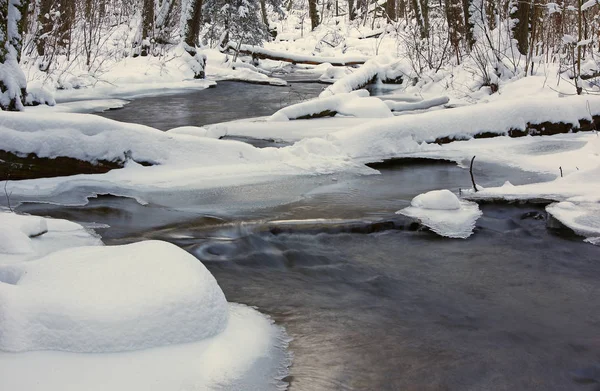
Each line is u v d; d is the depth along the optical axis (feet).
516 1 51.72
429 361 10.92
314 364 10.57
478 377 10.43
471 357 11.12
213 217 19.39
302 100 55.06
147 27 75.36
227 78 74.43
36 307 10.03
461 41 61.87
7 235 14.99
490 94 48.26
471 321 12.78
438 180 25.34
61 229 17.29
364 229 18.57
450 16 61.31
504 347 11.59
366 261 16.42
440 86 57.06
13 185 22.53
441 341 11.76
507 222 19.54
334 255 16.83
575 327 12.59
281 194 22.43
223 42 94.94
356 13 160.66
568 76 45.88
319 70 96.32
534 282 15.11
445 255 16.96
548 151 30.30
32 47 59.41
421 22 75.66
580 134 34.14
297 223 18.42
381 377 10.26
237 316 12.11
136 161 24.64
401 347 11.43
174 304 10.48
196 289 10.84
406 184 24.52
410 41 73.31
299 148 28.12
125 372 9.39
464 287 14.73
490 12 57.16
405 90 61.52
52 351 9.78
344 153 28.91
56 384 8.93
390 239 18.24
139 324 10.12
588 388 10.18
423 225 19.01
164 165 24.98
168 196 21.85
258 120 39.96
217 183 23.53
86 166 23.82
